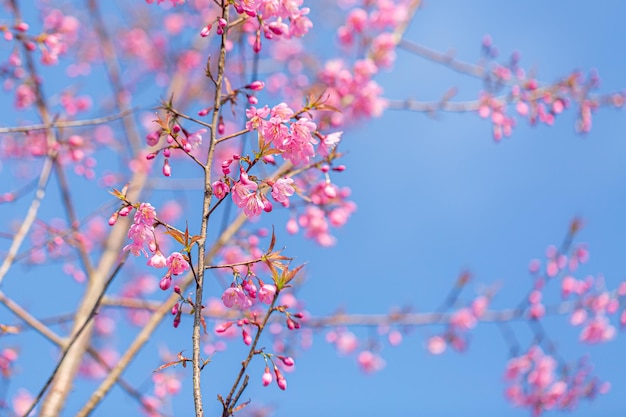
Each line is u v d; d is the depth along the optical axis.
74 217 6.00
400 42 6.97
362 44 6.89
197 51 8.66
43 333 5.50
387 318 6.97
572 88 6.93
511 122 7.02
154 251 2.59
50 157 5.69
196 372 2.34
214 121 2.75
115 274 3.39
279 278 2.55
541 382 7.87
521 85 6.99
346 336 8.10
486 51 7.02
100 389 5.11
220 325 2.59
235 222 5.70
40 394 3.35
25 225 4.92
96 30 7.94
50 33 5.44
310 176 5.16
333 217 5.43
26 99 6.57
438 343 8.11
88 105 7.52
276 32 3.22
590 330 8.08
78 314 5.82
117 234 6.68
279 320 6.56
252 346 2.48
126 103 8.16
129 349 5.34
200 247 2.53
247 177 2.63
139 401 5.35
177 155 7.84
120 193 2.63
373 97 6.54
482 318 7.27
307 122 2.76
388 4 7.09
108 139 7.82
